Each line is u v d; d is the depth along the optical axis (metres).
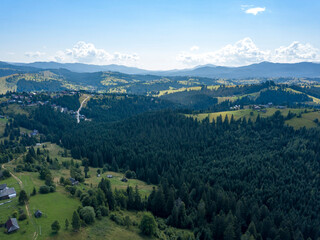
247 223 128.62
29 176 139.25
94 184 154.00
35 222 89.19
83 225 92.31
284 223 119.62
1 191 110.12
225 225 112.62
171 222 120.12
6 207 99.62
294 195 144.38
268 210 131.75
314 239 121.12
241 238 105.50
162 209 129.00
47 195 114.25
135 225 106.06
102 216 103.88
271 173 166.38
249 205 139.62
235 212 127.38
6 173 135.12
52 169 167.88
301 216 131.50
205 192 145.75
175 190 150.62
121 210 119.69
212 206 131.50
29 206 101.00
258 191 150.50
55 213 97.94
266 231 116.69
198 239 107.75
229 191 151.88
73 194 118.50
